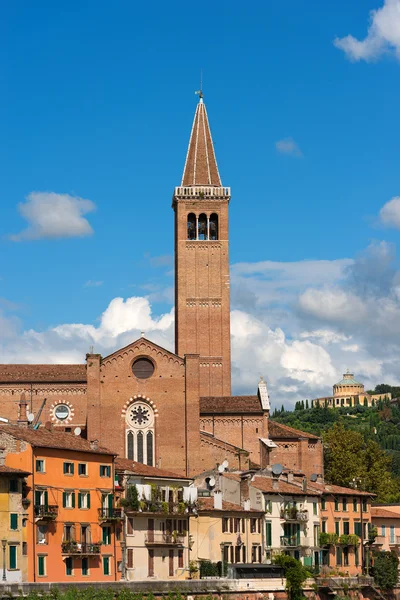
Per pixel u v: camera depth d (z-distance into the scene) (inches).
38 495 4389.8
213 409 6619.1
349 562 6077.8
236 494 5403.5
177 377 6323.8
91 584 4084.6
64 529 4495.6
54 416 6402.6
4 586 3804.1
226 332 7765.8
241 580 4736.7
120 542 4736.7
